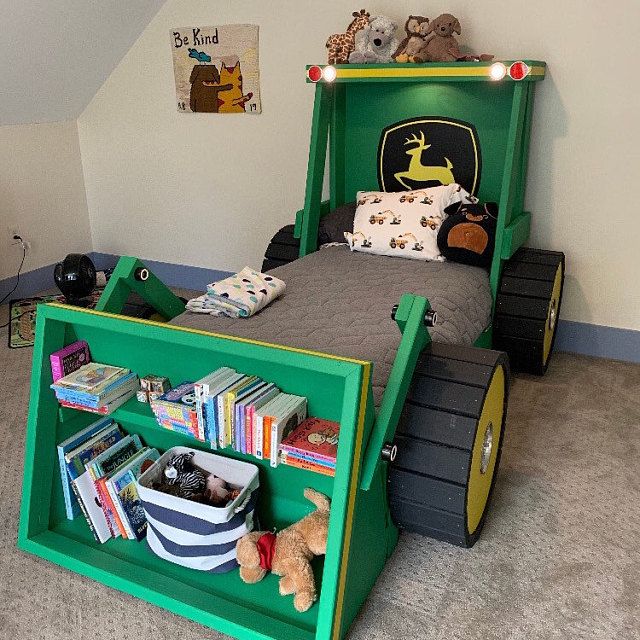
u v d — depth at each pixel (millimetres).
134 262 1977
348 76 2824
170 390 1690
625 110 2736
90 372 1783
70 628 1579
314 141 2955
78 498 1798
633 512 1985
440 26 2736
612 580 1719
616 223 2887
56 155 3988
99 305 1918
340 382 1521
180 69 3609
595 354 3086
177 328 1567
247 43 3385
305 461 1476
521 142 2775
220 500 1702
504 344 2760
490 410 1702
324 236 3082
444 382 1639
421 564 1783
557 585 1704
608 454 2287
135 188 4059
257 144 3580
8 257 3797
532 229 3062
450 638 1548
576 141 2859
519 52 2848
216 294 2127
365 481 1451
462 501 1569
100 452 1859
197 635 1559
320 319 2102
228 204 3795
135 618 1608
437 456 1584
